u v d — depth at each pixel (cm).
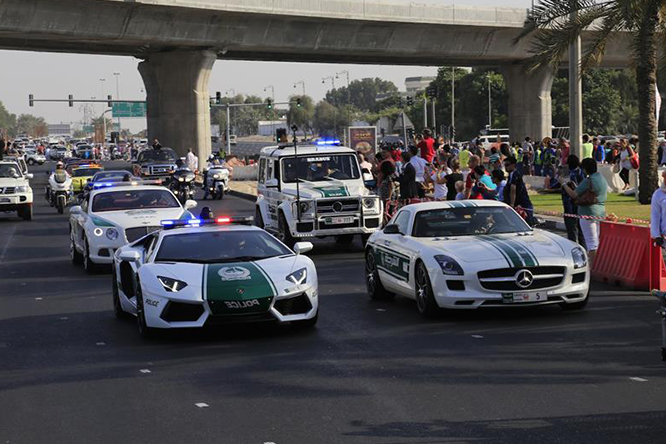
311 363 1009
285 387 905
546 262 1221
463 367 968
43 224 3180
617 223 1539
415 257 1288
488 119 12281
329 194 2109
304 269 1191
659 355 996
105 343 1166
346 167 2198
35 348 1152
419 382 908
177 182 3838
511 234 1334
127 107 11556
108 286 1695
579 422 753
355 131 4803
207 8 5228
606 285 1523
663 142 4119
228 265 1178
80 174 4431
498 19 6406
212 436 747
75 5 4806
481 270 1210
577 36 2688
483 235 1328
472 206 1394
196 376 965
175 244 1246
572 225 1812
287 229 2120
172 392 900
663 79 2808
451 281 1223
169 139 6003
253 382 930
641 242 1470
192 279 1145
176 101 5966
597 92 11219
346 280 1692
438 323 1227
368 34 6103
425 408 812
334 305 1411
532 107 6994
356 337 1151
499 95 12288
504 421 763
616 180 3488
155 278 1158
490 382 898
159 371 995
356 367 983
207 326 1214
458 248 1255
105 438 752
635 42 2570
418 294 1286
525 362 983
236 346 1116
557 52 2644
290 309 1164
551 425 747
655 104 2841
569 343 1075
